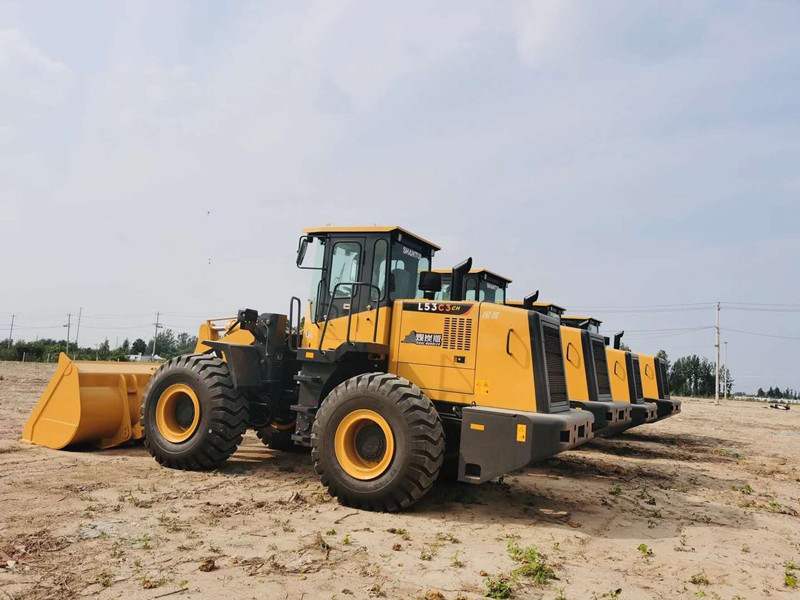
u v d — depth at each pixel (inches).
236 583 151.6
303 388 278.5
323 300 288.4
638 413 464.1
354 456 243.9
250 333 329.4
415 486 227.8
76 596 138.9
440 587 157.8
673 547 208.1
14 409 480.4
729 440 582.2
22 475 259.3
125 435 336.5
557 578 169.3
